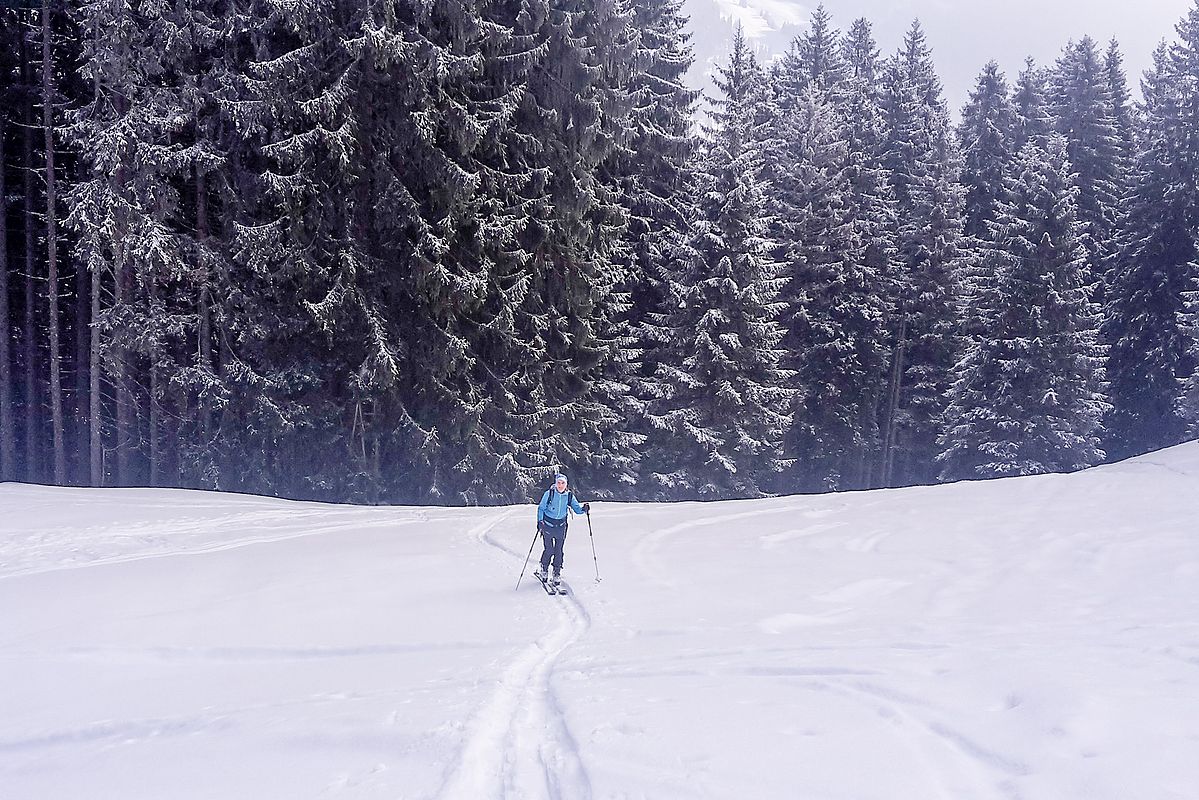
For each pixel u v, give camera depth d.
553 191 24.17
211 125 19.91
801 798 3.23
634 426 29.11
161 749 5.21
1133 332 37.62
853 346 34.88
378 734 4.88
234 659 7.70
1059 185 32.09
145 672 7.37
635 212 30.78
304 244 19.97
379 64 19.30
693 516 16.34
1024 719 3.83
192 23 19.06
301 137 19.02
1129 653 5.10
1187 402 33.00
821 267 34.78
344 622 8.59
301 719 5.42
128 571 11.41
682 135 30.42
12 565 11.90
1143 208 37.75
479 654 7.14
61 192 23.59
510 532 14.63
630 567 11.05
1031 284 31.83
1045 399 30.64
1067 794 2.96
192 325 20.31
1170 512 12.64
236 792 4.24
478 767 4.24
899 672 5.05
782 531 13.66
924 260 37.41
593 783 3.63
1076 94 47.38
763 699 4.76
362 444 22.19
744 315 28.28
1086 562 9.46
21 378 27.55
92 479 21.22
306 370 21.06
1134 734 3.44
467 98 21.36
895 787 3.26
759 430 28.91
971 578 9.12
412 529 15.22
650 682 5.52
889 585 9.10
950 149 38.66
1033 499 15.38
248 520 16.03
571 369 25.56
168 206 19.11
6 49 23.09
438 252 20.41
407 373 22.17
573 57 23.34
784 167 36.12
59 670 7.43
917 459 39.84
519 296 22.69
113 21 17.84
